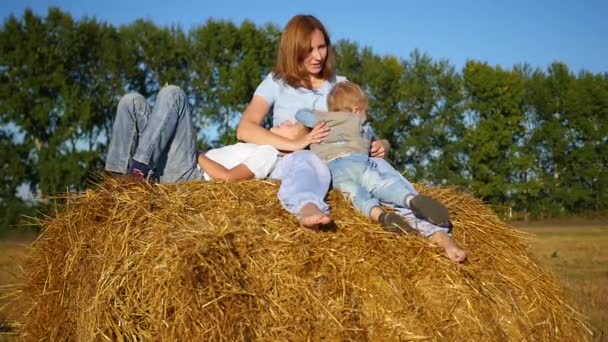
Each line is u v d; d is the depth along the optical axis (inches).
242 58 1526.8
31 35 1428.4
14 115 1413.6
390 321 157.2
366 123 209.0
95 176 202.8
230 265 154.6
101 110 1478.8
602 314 319.9
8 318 250.4
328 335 152.8
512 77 1523.1
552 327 184.7
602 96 1536.7
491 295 171.0
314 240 165.0
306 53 224.4
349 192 184.7
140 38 1515.7
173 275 152.1
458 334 161.8
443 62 1551.4
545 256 677.3
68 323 178.9
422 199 175.2
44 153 1400.1
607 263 627.8
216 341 148.7
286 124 217.0
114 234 167.8
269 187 186.9
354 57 1561.3
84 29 1464.1
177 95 207.9
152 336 154.3
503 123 1520.7
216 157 215.9
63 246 183.6
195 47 1524.4
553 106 1550.2
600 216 1517.0
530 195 1520.7
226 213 170.9
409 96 1540.4
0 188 1397.6
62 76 1428.4
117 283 158.6
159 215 169.9
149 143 201.5
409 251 168.2
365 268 160.9
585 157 1533.0
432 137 1531.7
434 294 164.1
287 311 153.5
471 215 197.0
